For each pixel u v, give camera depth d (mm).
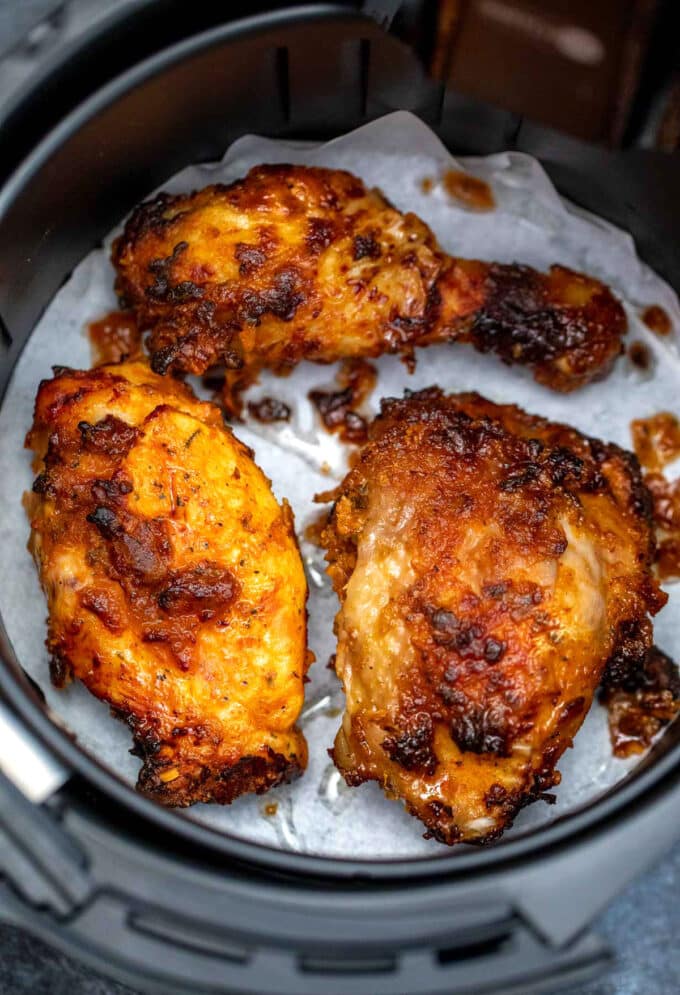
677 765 329
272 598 348
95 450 348
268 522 354
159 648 344
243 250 362
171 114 376
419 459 354
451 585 338
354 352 387
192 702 345
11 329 386
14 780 304
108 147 371
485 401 398
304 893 307
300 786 387
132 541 340
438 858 323
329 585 400
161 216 375
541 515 344
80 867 301
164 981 295
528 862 311
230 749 350
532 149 409
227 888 305
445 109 400
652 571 395
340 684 394
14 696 323
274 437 410
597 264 417
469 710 336
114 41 345
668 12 310
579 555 345
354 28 364
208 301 363
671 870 408
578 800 390
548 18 318
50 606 355
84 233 396
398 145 413
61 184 366
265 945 302
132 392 358
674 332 415
